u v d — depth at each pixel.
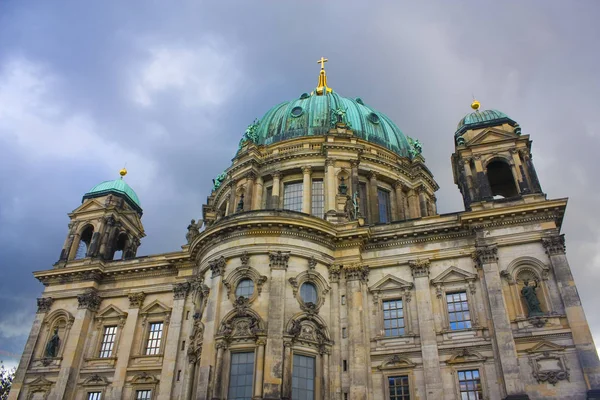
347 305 46.19
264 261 45.38
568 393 37.06
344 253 48.75
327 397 41.75
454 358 41.72
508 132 50.00
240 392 40.16
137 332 54.22
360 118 69.56
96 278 58.19
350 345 44.06
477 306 43.41
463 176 50.81
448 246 47.03
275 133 69.50
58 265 60.41
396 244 48.75
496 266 43.22
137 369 51.34
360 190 62.41
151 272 57.50
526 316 41.06
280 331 41.59
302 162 62.66
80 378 52.84
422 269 46.53
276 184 62.31
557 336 39.16
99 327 55.91
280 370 39.97
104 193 65.94
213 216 69.12
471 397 40.19
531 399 37.59
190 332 49.94
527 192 46.31
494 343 41.00
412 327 44.72
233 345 41.81
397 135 72.50
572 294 40.12
